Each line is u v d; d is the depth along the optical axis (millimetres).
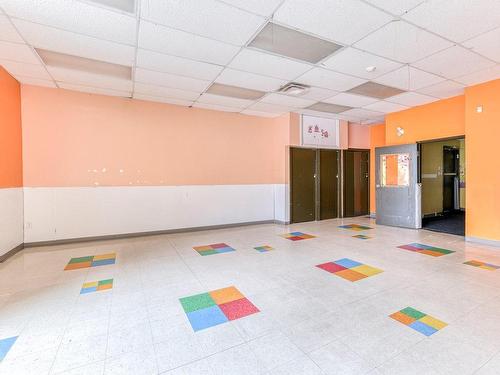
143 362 1803
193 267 3682
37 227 4805
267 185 7246
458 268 3547
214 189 6473
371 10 2711
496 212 4531
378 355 1859
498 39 3266
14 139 4387
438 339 2033
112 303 2646
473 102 4793
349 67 4070
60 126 4965
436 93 5258
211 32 3111
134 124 5586
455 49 3512
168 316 2395
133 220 5582
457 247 4582
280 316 2385
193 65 3986
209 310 2500
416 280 3160
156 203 5805
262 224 7082
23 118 4680
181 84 4758
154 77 4441
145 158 5695
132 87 4898
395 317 2352
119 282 3166
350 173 8219
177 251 4492
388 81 4633
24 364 1784
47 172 4875
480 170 4699
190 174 6184
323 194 7688
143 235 5668
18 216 4504
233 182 6730
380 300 2672
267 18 2848
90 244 4980
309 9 2697
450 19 2863
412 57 3742
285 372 1702
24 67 4027
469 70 4164
